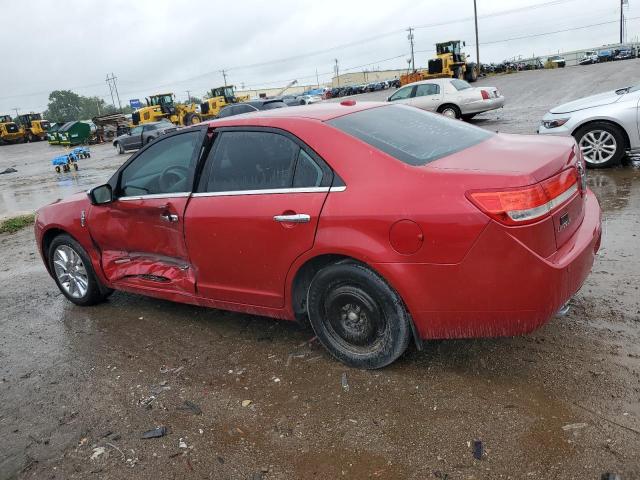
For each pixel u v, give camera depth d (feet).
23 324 15.94
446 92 56.85
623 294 12.75
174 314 15.11
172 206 12.80
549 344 10.99
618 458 7.89
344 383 10.61
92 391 11.57
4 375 12.84
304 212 10.48
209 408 10.43
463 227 8.90
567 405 9.13
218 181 12.15
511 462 8.11
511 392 9.66
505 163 9.46
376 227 9.66
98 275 15.60
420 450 8.60
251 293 11.92
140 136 97.60
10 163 106.42
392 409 9.65
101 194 14.20
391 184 9.71
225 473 8.68
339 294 10.66
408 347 11.47
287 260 10.96
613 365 10.04
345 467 8.48
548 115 27.96
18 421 10.81
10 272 21.81
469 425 8.98
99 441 9.85
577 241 9.87
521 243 8.70
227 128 12.23
